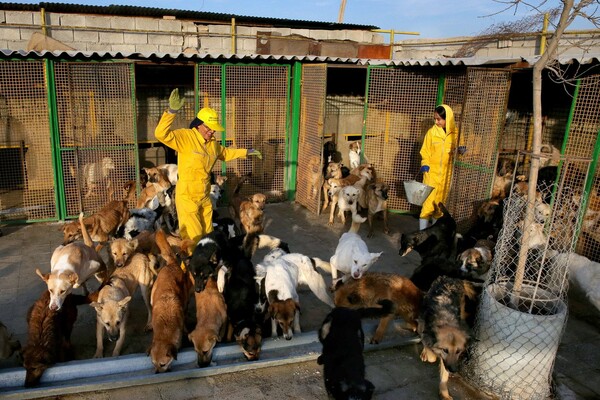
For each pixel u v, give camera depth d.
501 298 4.98
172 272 5.57
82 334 5.65
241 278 5.54
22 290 6.58
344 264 6.27
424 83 10.08
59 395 4.42
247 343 4.94
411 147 10.44
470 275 6.30
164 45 12.07
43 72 8.65
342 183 9.61
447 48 12.38
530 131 11.14
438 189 8.38
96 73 8.87
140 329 5.81
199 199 6.55
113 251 5.77
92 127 9.12
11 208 9.19
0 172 9.63
